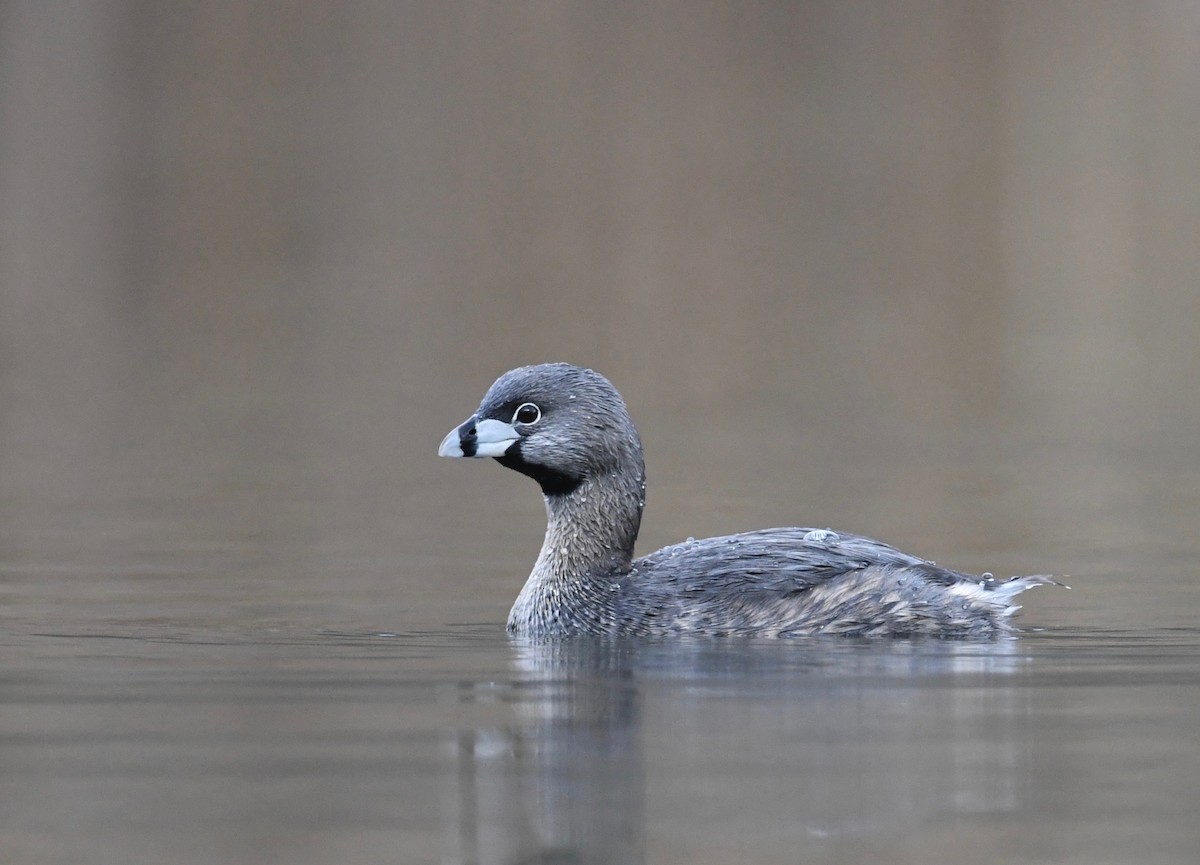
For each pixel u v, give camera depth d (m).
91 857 6.35
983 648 10.51
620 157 34.56
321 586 13.36
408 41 35.50
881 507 17.97
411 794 7.14
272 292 33.69
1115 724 8.30
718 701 8.85
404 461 22.34
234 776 7.42
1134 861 6.29
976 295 32.84
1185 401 27.19
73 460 22.00
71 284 34.22
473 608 12.43
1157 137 34.09
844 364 29.84
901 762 7.59
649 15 35.06
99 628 11.36
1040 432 24.48
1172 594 12.84
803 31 35.41
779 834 6.61
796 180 34.56
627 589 11.41
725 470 20.81
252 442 23.67
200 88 34.91
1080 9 34.78
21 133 34.34
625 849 6.44
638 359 29.75
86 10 34.59
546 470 11.70
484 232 34.31
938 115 34.81
